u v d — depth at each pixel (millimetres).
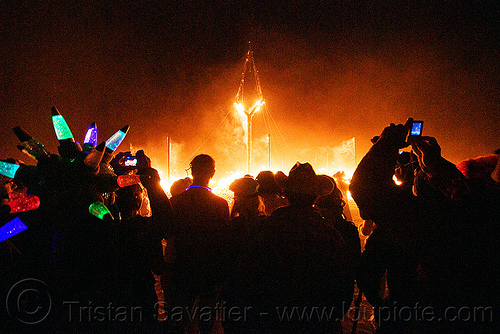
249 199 3436
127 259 3150
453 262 1760
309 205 2314
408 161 3105
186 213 3121
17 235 3213
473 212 1776
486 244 1730
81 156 2814
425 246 1803
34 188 2758
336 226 3098
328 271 2145
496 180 1703
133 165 3221
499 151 1852
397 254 2838
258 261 2205
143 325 3082
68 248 2738
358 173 1874
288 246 2160
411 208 1821
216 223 3123
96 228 2779
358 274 2988
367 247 3018
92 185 2791
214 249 3104
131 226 3197
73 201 2723
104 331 2842
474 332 1711
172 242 3480
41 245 3023
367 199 1843
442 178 1863
